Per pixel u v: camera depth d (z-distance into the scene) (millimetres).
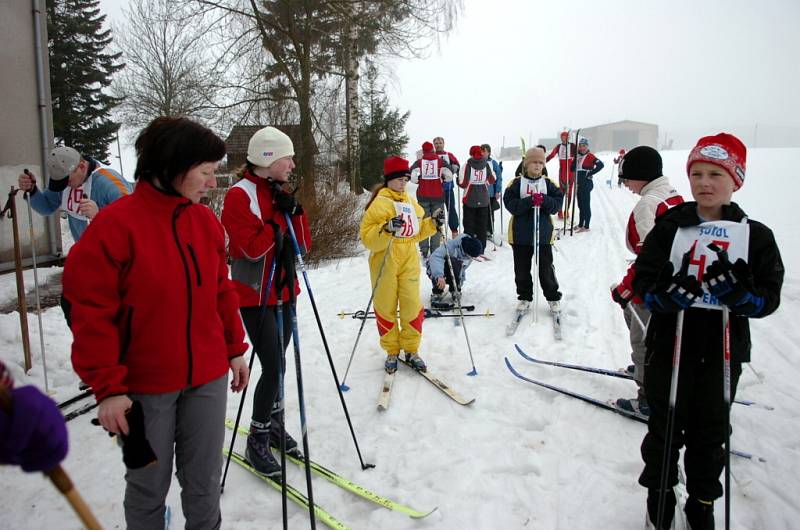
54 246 7484
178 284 1743
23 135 6867
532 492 2652
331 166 12430
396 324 4066
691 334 2062
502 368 4191
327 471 2807
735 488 2584
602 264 7988
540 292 6430
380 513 2510
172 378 1766
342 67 12383
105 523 2445
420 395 3775
